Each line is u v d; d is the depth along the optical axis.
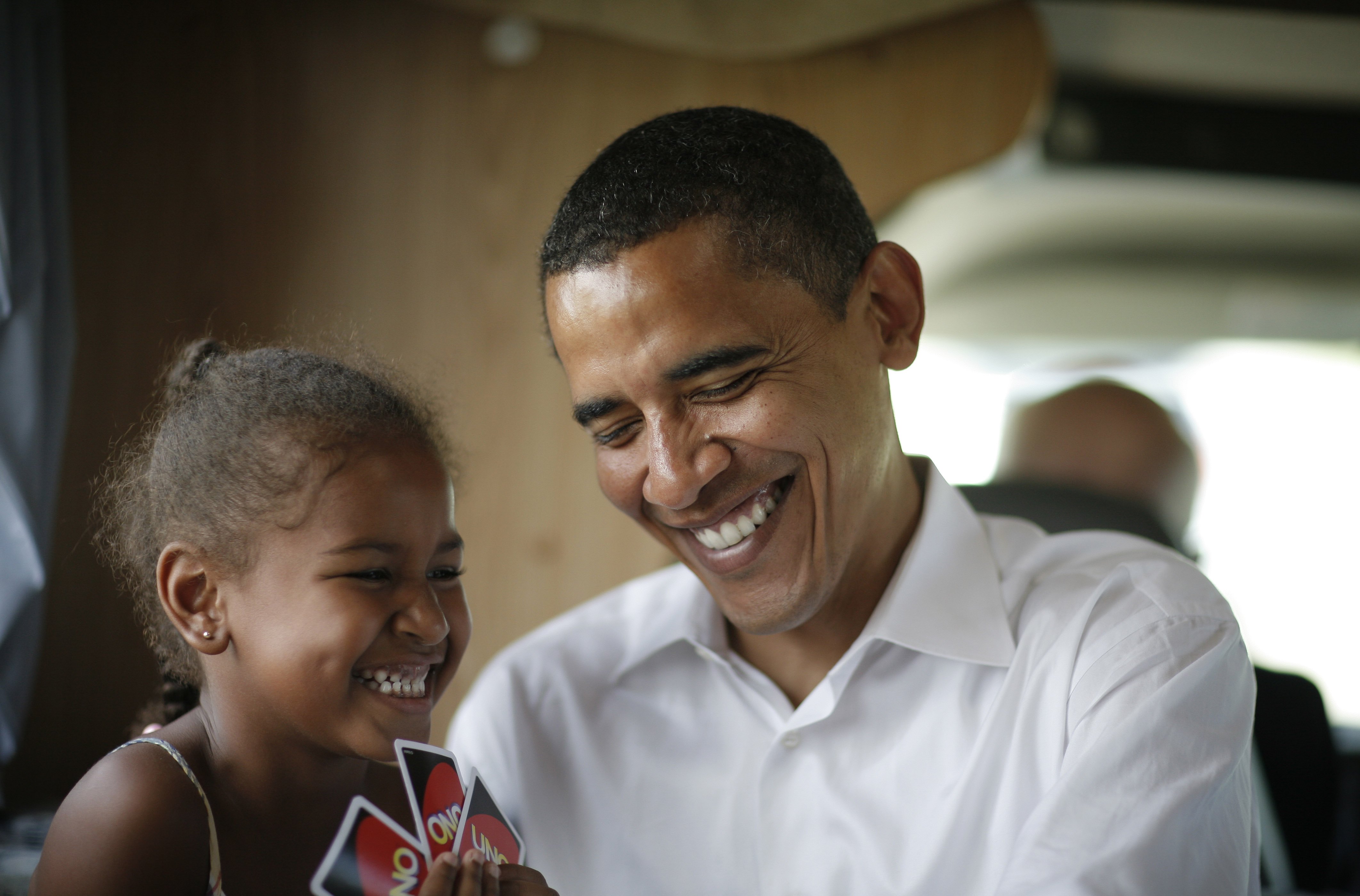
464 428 2.41
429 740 1.21
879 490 1.32
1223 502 7.53
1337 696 6.19
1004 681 1.30
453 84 2.39
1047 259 6.66
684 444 1.19
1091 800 1.08
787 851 1.33
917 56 2.47
